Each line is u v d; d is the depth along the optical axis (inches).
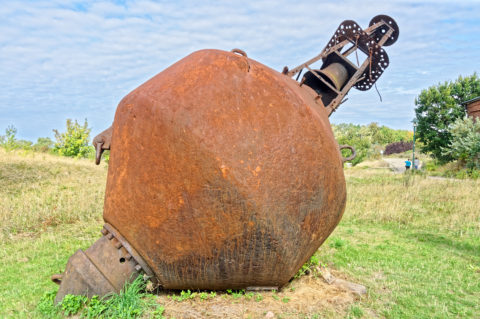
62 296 141.9
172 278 144.3
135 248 141.1
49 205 359.9
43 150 890.7
